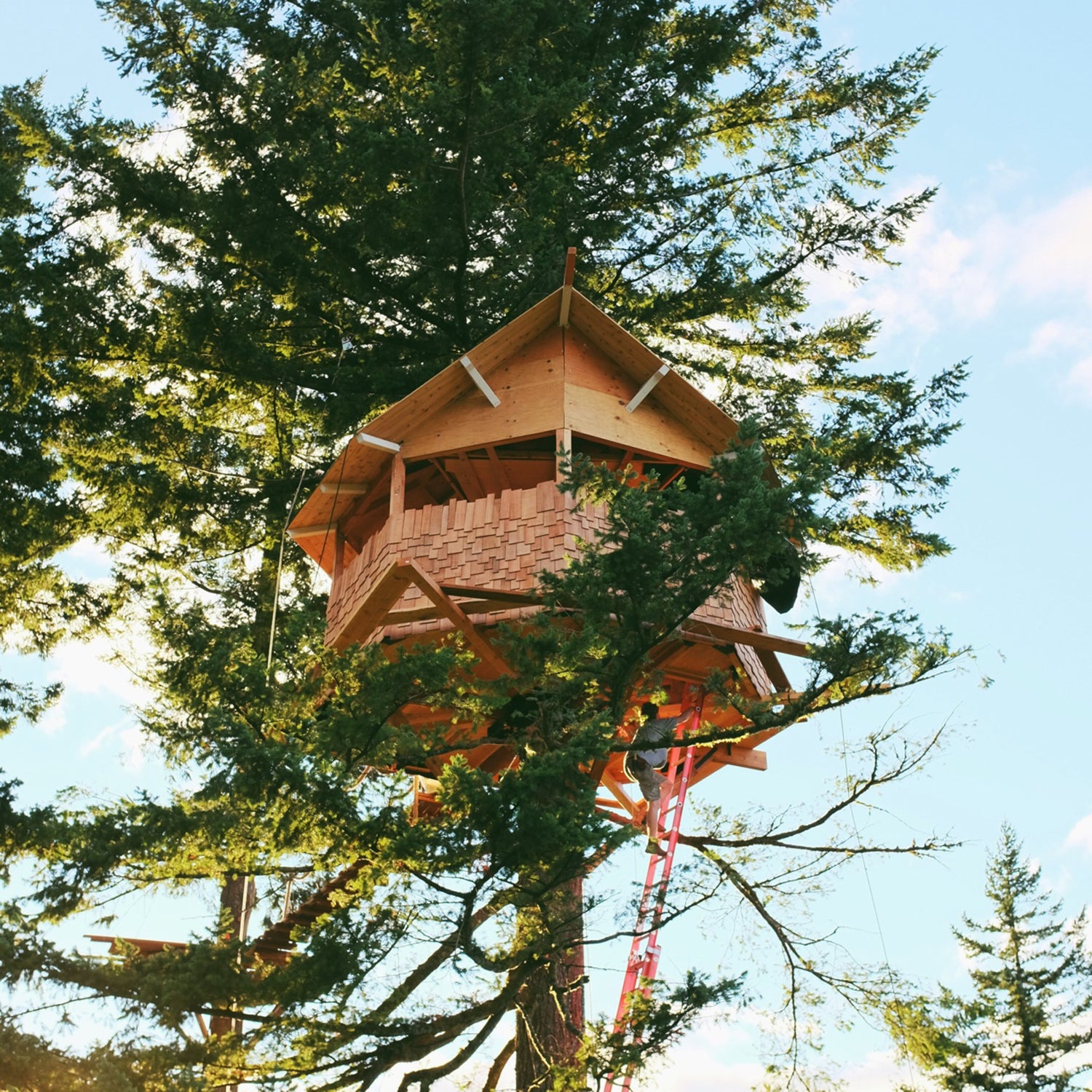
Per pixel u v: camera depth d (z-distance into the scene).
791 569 10.24
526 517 12.50
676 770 13.82
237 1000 9.14
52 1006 8.80
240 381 16.25
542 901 9.43
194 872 10.77
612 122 17.86
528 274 15.88
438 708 10.97
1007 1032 20.80
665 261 18.06
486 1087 11.95
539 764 8.91
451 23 14.13
